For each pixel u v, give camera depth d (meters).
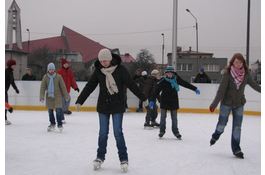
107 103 3.64
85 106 10.94
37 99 10.96
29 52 44.62
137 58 39.22
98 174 3.54
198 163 4.08
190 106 10.64
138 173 3.60
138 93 3.67
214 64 45.88
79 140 5.59
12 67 7.28
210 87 10.50
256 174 3.61
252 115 10.09
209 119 9.03
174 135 6.02
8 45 43.88
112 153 4.61
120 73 3.67
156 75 7.07
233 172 3.68
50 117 6.54
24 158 4.27
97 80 3.75
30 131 6.54
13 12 44.06
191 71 46.12
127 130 6.88
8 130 6.66
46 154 4.52
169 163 4.07
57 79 6.33
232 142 4.41
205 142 5.55
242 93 4.29
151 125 7.12
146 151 4.77
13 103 11.04
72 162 4.08
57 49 49.41
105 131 3.73
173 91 5.68
